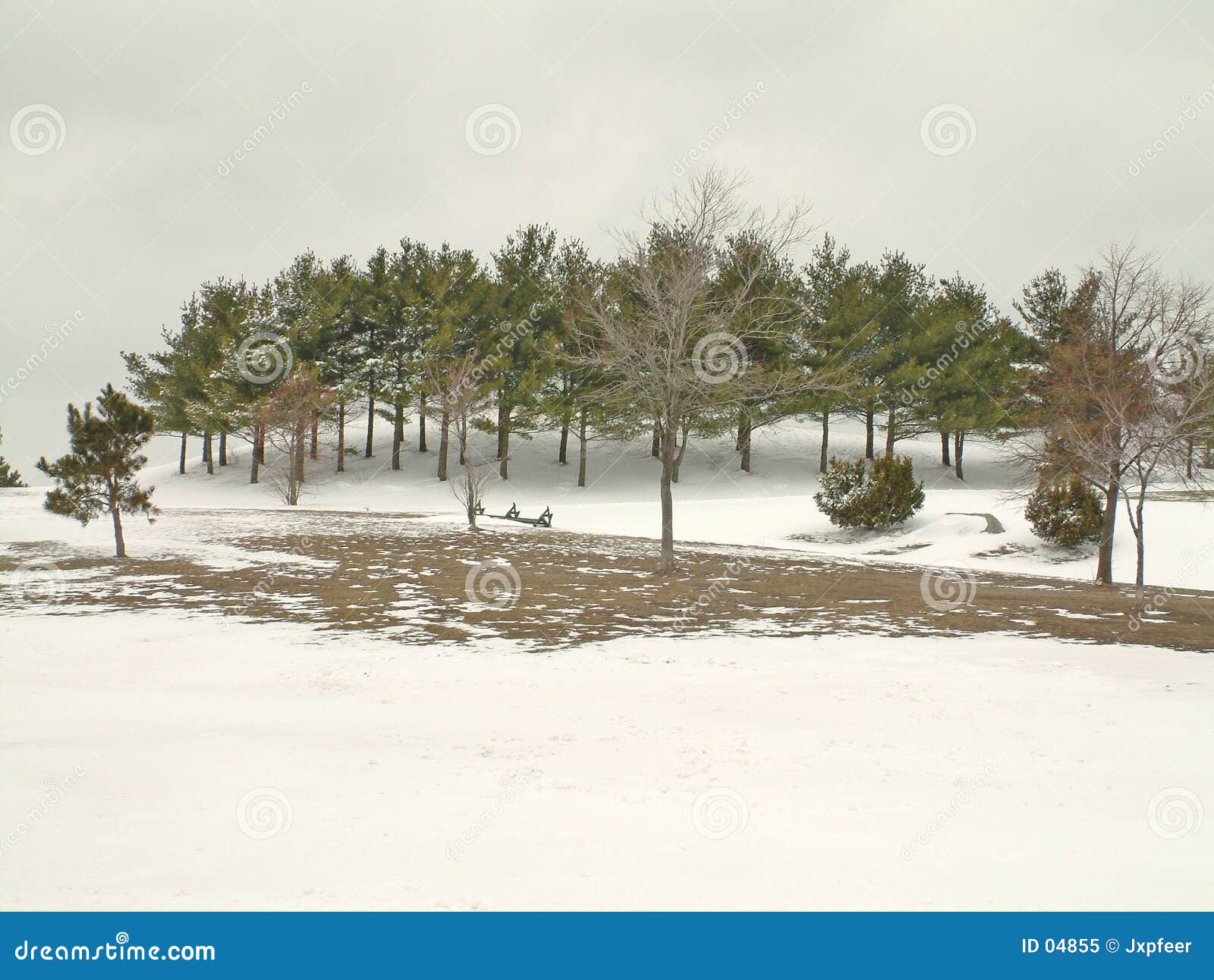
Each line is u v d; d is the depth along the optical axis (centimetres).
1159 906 560
